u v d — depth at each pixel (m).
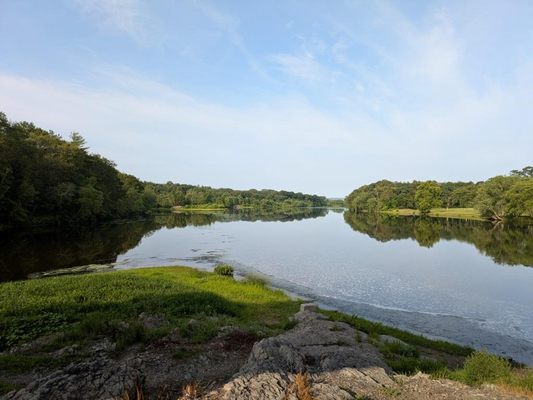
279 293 24.70
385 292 26.67
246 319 18.41
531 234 61.44
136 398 8.38
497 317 21.06
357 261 39.25
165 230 72.31
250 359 10.30
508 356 15.70
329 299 24.75
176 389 9.25
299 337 14.56
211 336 13.66
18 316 15.26
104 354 11.59
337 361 11.09
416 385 9.85
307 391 8.39
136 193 109.88
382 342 15.27
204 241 55.94
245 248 48.69
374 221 100.12
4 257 36.94
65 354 11.48
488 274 32.53
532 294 25.97
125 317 15.81
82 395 7.95
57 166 67.69
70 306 16.83
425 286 28.36
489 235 61.00
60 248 44.06
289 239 59.25
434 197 114.75
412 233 67.00
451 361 13.88
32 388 8.07
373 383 9.79
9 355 11.40
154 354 11.65
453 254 43.31
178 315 17.16
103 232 64.19
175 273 29.16
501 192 88.38
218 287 24.80
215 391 8.85
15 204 54.41
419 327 19.36
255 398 8.05
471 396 9.05
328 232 70.75
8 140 55.09
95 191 72.69
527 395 9.09
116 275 25.61
